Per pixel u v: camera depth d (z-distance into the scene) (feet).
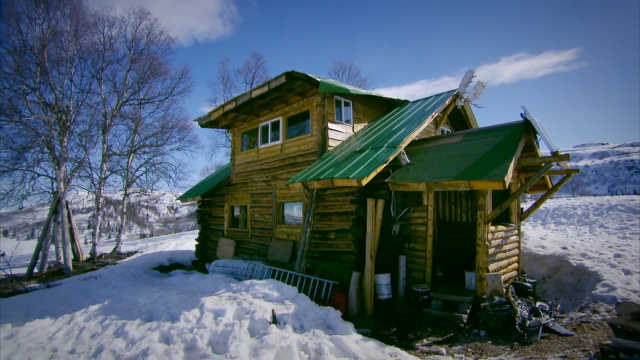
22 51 41.29
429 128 33.04
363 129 31.40
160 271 39.88
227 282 25.73
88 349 16.15
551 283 28.55
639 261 28.07
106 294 25.08
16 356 15.64
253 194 36.27
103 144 51.47
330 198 26.68
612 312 20.58
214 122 40.91
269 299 19.66
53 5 43.04
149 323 18.11
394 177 22.65
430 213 22.53
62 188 41.73
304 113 31.60
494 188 18.19
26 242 81.46
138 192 58.08
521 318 18.24
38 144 41.83
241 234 37.45
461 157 21.80
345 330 17.13
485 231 20.38
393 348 15.64
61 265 43.50
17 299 24.66
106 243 74.23
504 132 22.66
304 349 15.12
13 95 40.93
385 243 25.30
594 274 26.18
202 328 16.72
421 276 22.59
